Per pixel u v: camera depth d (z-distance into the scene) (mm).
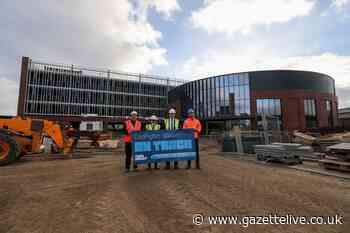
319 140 14391
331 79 38969
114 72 56719
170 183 6129
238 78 36219
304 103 34031
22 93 45688
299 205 4473
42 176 7031
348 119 55125
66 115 49188
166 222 3635
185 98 45219
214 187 5770
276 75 34375
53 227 3441
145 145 7992
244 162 10906
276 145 10672
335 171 7996
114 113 54875
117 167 8859
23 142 9797
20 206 4332
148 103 59938
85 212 4035
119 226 3475
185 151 8375
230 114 36406
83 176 7047
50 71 49062
